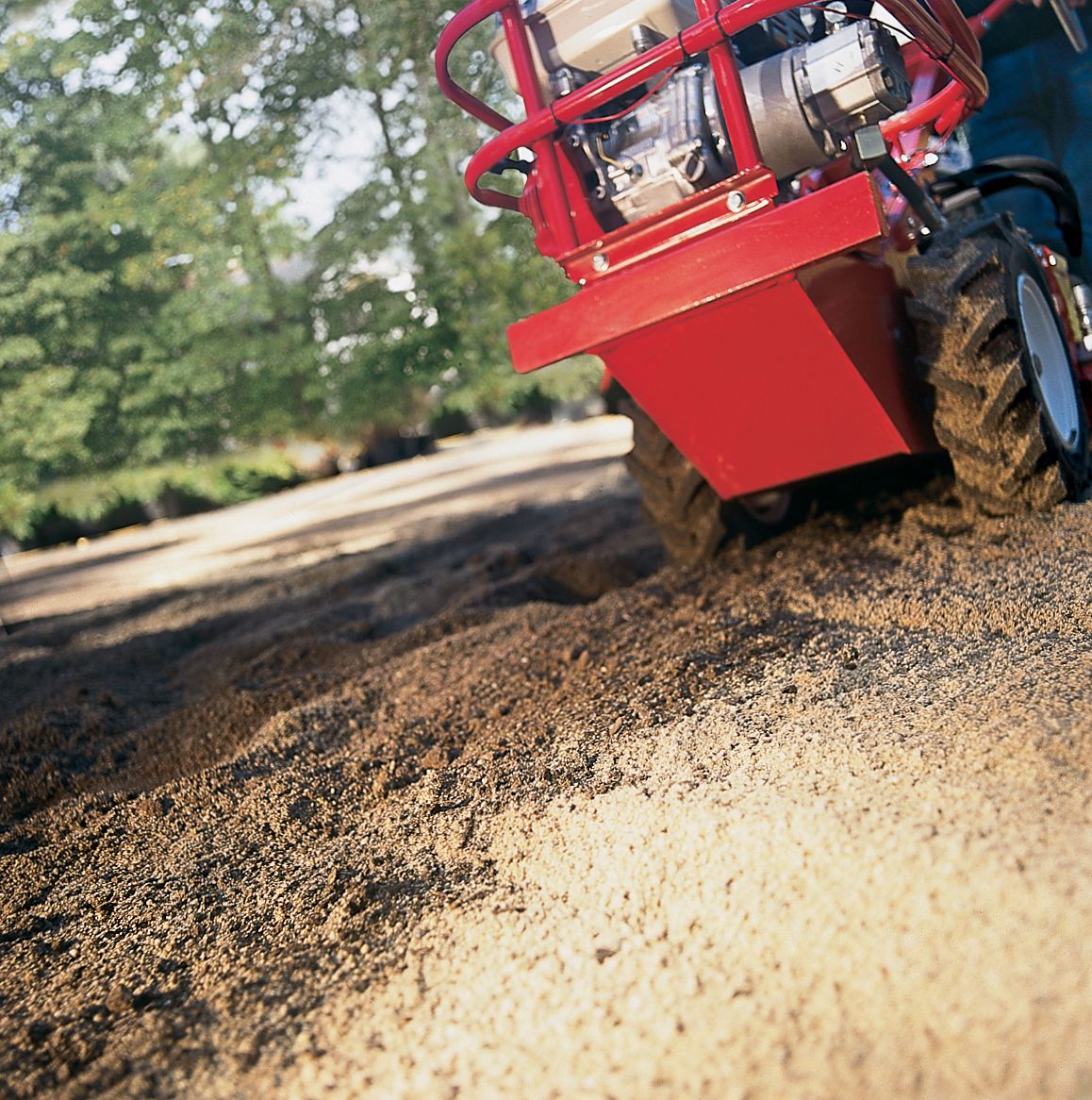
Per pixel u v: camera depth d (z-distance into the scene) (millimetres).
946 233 3475
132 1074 1850
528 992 1791
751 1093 1462
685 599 3740
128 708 4293
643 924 1882
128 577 10039
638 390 3463
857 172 3213
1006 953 1534
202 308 10055
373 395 9914
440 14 7133
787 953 1688
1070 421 3721
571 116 3074
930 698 2367
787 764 2225
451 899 2168
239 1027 1918
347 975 2004
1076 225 4086
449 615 4332
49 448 11305
